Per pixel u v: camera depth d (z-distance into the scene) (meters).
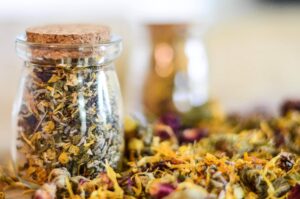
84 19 0.98
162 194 0.22
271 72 0.80
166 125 0.33
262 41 0.93
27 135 0.26
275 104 0.47
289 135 0.32
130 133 0.30
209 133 0.34
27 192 0.26
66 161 0.25
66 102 0.25
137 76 0.51
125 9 1.01
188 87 0.49
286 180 0.24
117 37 0.27
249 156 0.26
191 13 0.95
